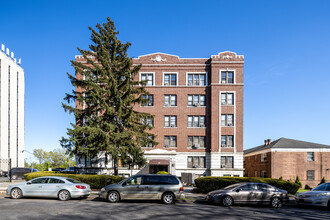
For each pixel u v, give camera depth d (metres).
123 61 28.36
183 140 36.53
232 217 13.06
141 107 36.91
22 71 73.00
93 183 23.72
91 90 28.17
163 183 17.55
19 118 70.38
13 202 15.93
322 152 38.12
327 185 18.08
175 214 13.39
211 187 22.66
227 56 36.81
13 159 66.38
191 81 37.53
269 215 14.03
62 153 77.12
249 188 17.61
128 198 17.30
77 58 35.22
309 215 14.31
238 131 36.00
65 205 15.15
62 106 26.92
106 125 26.12
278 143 39.75
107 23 28.94
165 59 37.50
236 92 36.44
